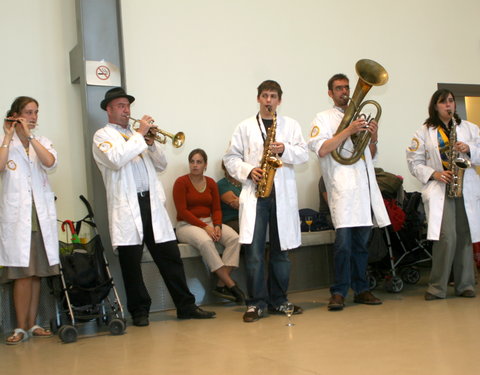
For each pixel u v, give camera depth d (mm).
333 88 4449
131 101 4230
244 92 5703
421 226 5242
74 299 3955
